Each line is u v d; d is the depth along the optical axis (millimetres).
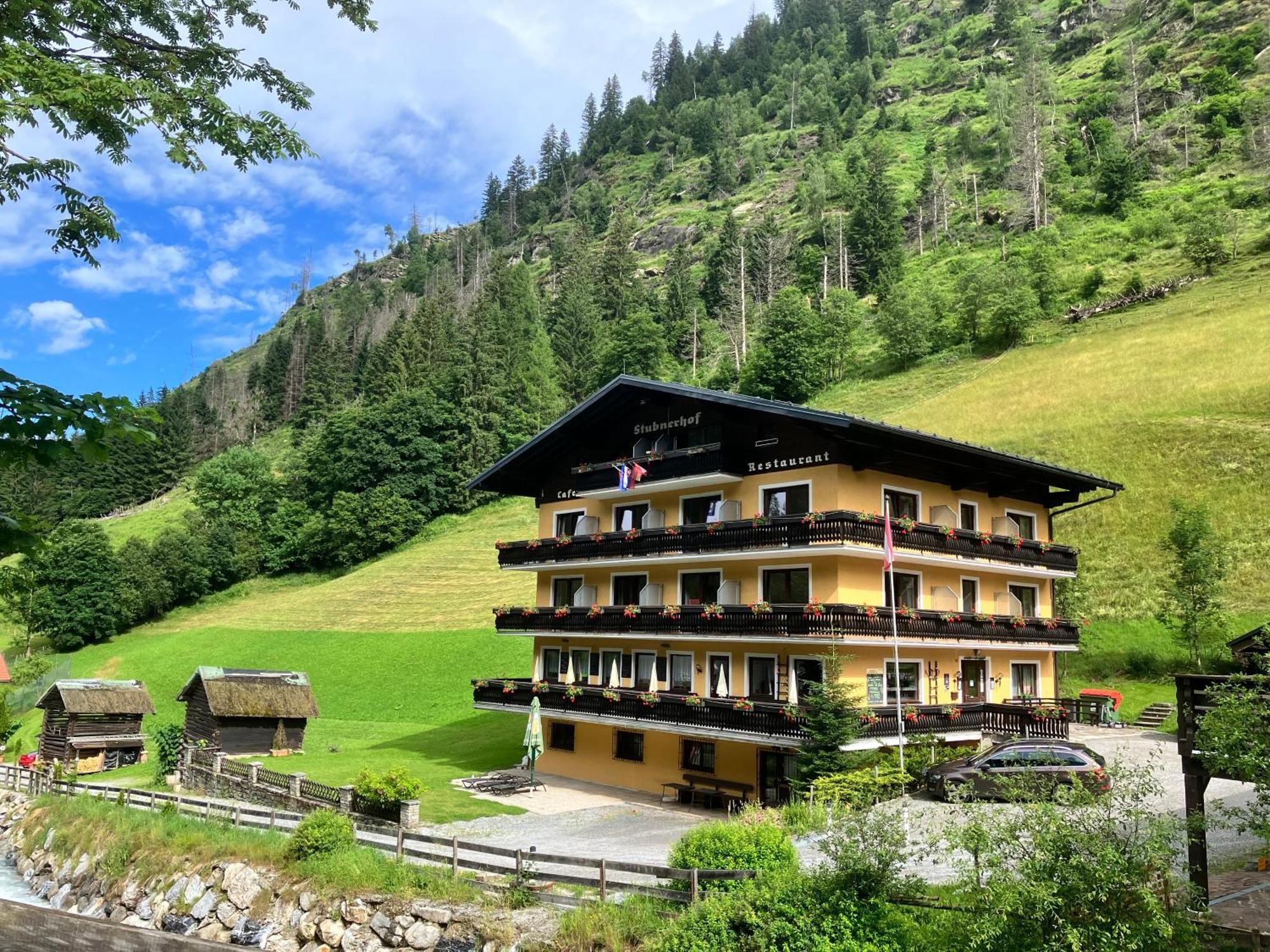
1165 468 57875
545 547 38469
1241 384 64812
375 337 197375
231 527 104625
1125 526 54500
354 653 65312
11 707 63656
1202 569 42469
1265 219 101875
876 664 30078
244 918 22016
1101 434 64500
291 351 191375
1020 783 13523
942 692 32938
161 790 36125
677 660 34094
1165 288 93750
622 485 35250
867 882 14578
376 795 27531
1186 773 15023
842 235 147250
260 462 113500
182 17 10836
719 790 30969
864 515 28188
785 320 109562
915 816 17453
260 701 42625
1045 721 31328
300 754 42781
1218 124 134500
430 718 51156
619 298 157000
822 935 13867
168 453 141250
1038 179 135875
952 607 32594
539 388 119375
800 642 29047
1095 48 197000
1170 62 160125
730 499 33000
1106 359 81500
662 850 23766
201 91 10562
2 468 4766
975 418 77062
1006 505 37500
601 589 37688
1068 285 106438
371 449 102938
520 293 160000
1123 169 128125
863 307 132250
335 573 96312
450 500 103750
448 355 133750
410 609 73312
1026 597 38188
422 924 19094
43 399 4852
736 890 15992
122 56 10625
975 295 103500
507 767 38406
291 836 23172
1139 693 42562
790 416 29031
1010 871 12555
